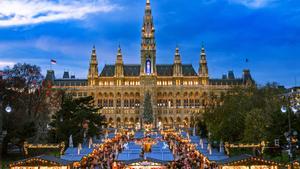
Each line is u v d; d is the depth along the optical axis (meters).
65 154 100.25
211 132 123.88
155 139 133.50
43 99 138.88
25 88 127.88
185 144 114.44
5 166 84.06
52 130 128.50
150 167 70.12
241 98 127.88
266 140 92.94
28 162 63.44
